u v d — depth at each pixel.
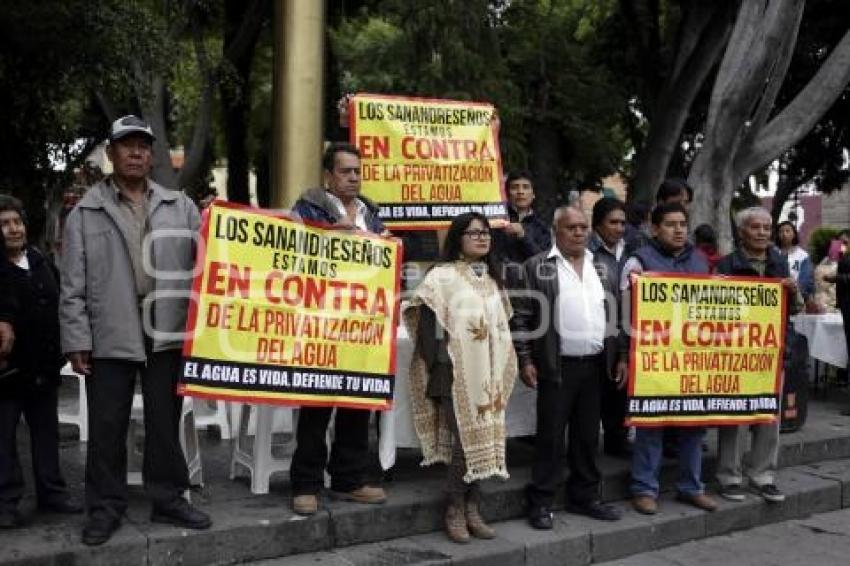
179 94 16.59
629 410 5.29
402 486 5.22
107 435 4.12
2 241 4.34
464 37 10.94
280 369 4.49
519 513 5.28
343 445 4.88
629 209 7.06
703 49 13.44
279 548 4.48
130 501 4.74
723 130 9.33
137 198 4.25
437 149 5.93
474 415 4.67
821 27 15.12
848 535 5.66
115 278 4.09
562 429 5.13
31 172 9.46
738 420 5.61
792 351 6.95
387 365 4.79
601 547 5.05
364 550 4.63
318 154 7.62
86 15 7.55
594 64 18.67
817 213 38.19
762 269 5.82
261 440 4.92
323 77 7.66
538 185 17.81
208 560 4.29
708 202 9.41
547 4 18.25
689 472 5.63
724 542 5.47
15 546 4.05
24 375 4.39
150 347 4.23
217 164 24.91
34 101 8.34
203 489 5.02
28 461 5.60
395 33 15.01
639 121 21.81
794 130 9.65
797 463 6.68
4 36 7.48
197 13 13.60
